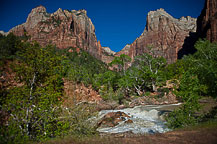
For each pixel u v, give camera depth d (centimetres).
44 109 727
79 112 934
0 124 614
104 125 1471
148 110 2206
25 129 676
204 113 1245
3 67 663
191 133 726
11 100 656
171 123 1069
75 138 733
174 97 3334
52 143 633
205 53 1608
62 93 860
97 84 4766
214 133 657
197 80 1056
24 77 726
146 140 689
